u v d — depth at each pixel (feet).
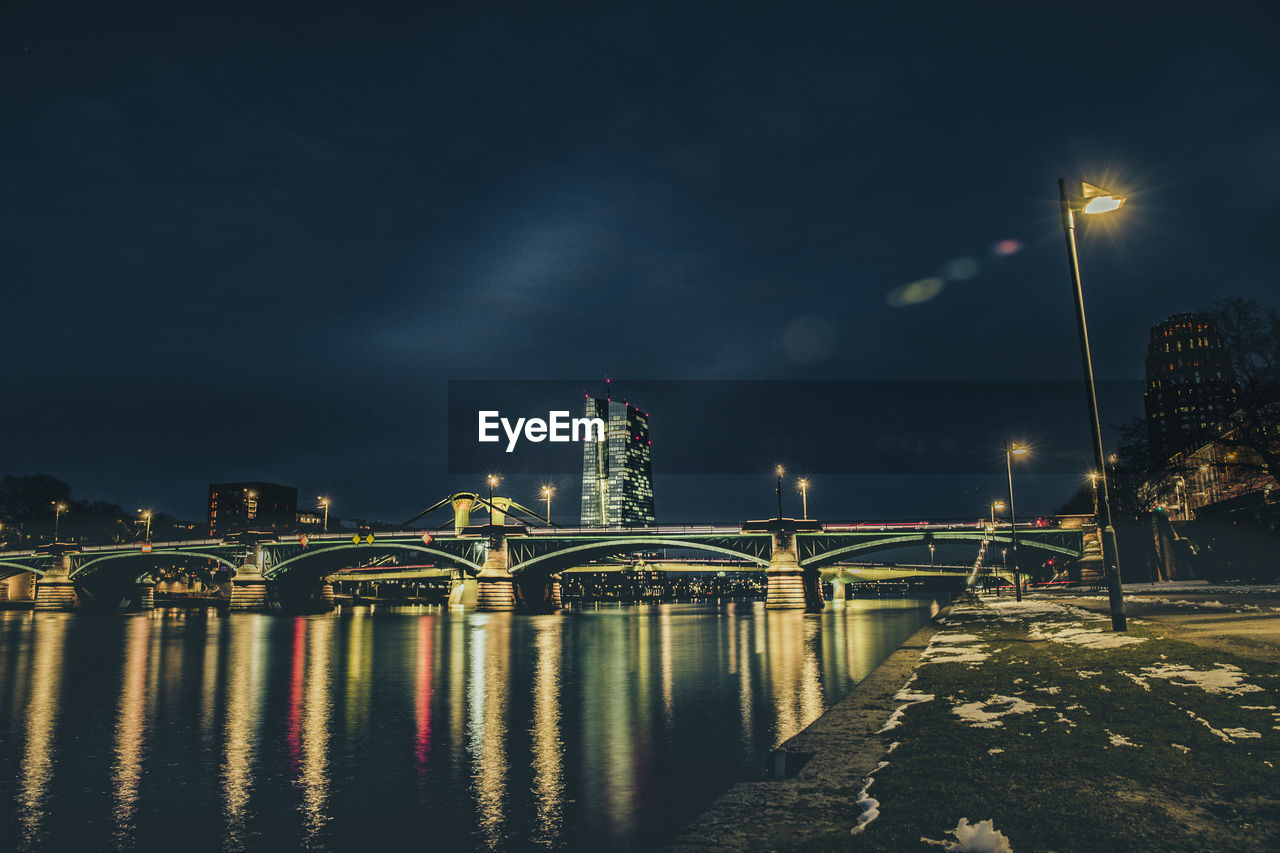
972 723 40.47
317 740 90.79
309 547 650.84
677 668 164.45
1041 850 22.82
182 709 118.32
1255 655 57.57
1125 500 274.98
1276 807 25.59
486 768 73.82
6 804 65.46
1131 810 25.89
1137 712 40.32
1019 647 76.64
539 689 133.39
